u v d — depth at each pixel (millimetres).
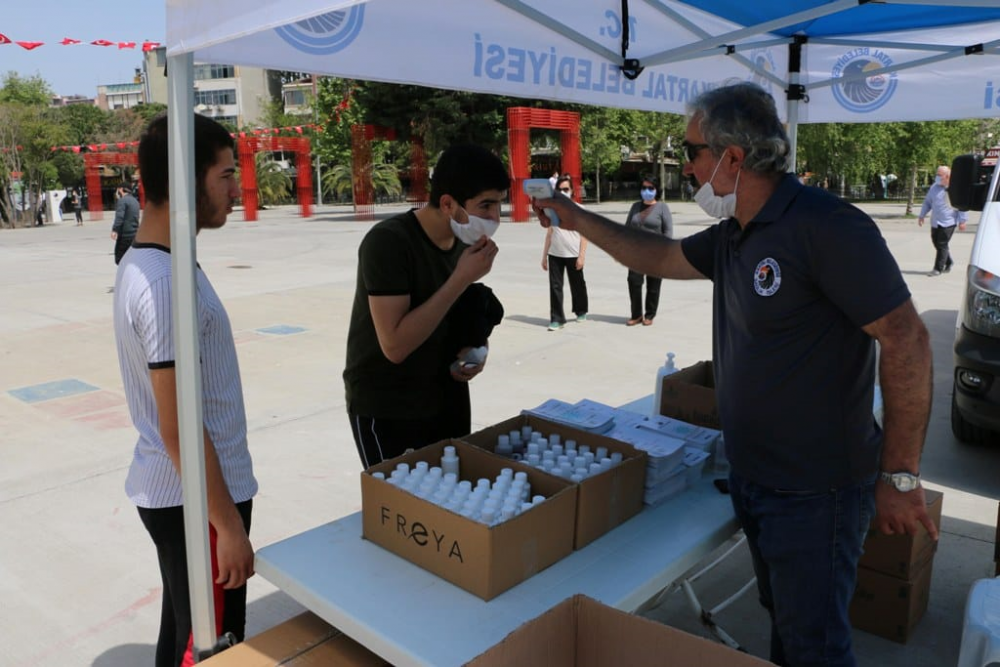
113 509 4094
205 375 1938
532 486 2100
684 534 2107
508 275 12703
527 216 24812
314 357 7262
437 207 2359
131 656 2908
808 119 4133
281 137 33562
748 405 1833
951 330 8148
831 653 1850
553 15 2898
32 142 32562
